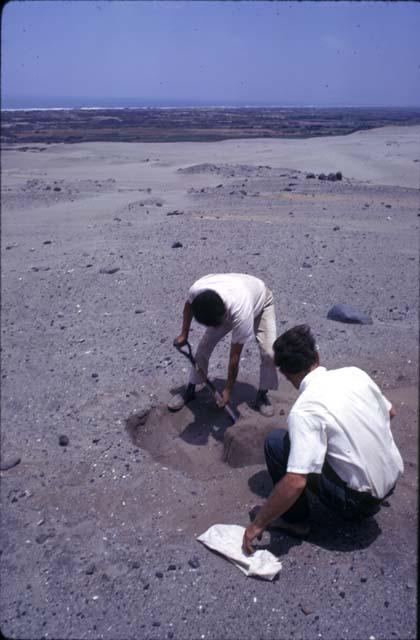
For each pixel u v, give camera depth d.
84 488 3.27
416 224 6.86
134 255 7.50
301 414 2.44
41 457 3.57
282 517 2.78
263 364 3.73
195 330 5.17
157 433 3.88
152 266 6.96
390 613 2.32
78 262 7.48
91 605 2.48
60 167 19.97
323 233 7.14
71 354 4.90
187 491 3.20
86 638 2.32
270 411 3.77
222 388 4.19
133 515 3.03
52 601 2.51
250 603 2.42
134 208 10.95
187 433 3.80
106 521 3.00
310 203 8.51
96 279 6.73
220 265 6.66
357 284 5.67
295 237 7.15
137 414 3.96
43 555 2.78
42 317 5.79
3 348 5.12
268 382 3.75
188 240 7.88
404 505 2.93
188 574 2.59
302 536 2.76
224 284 3.41
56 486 3.30
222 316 3.13
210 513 3.00
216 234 7.89
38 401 4.20
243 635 2.28
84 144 28.06
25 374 4.62
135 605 2.46
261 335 3.68
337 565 2.59
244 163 14.45
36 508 3.13
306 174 10.52
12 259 8.02
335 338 4.72
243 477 3.29
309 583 2.50
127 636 2.32
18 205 12.52
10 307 6.12
